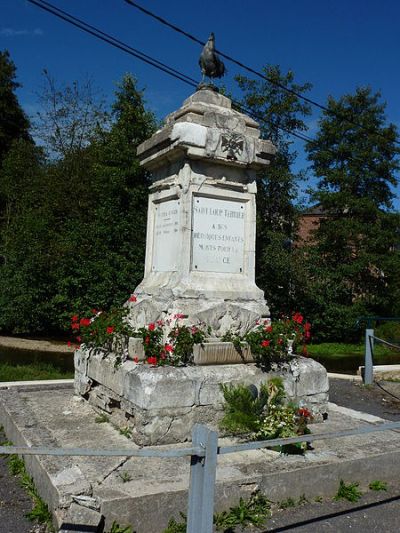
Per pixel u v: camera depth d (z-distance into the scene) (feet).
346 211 83.30
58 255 65.16
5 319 66.13
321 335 73.72
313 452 15.23
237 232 21.11
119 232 66.54
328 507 13.53
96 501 11.31
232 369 17.74
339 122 82.89
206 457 9.43
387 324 78.38
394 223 79.36
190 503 9.74
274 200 68.28
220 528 12.05
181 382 16.30
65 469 12.87
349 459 14.67
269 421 15.93
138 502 11.47
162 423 15.87
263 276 63.98
